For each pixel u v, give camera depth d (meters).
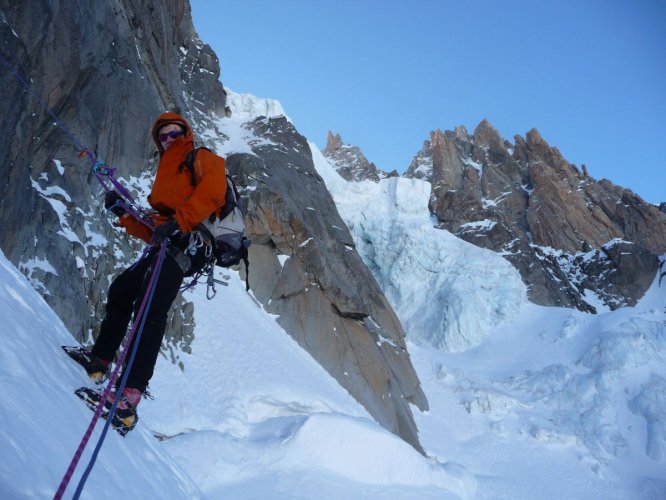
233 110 33.31
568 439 26.66
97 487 1.84
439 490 13.28
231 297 20.59
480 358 33.88
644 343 31.06
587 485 24.17
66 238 11.34
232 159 25.41
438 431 25.81
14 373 1.94
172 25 27.12
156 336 2.82
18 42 9.37
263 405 15.83
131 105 16.45
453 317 35.41
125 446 2.47
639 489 24.42
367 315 24.05
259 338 19.42
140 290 3.00
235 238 3.06
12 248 9.76
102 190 13.81
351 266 26.91
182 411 13.47
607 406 28.45
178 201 2.98
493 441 26.28
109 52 15.20
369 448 12.75
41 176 11.81
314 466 12.12
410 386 26.19
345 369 22.20
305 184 28.00
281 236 23.52
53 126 12.08
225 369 16.41
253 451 11.95
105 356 2.91
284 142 29.48
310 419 12.71
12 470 1.41
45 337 2.61
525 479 23.75
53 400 2.05
